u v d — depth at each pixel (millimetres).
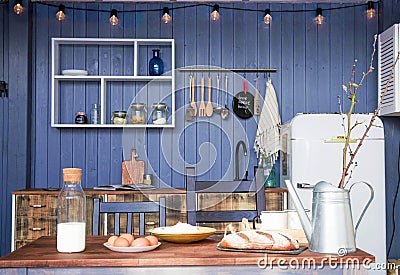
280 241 2305
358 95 5246
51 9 5207
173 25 5238
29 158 5086
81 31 5219
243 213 3070
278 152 5195
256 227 2760
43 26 5199
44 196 4668
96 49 5230
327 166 4543
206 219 3055
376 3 5270
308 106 5234
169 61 5242
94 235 2943
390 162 5141
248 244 2320
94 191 4676
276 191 4699
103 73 5230
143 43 5133
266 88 5199
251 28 5254
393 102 4691
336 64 5270
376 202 4551
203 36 5242
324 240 2281
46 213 4668
